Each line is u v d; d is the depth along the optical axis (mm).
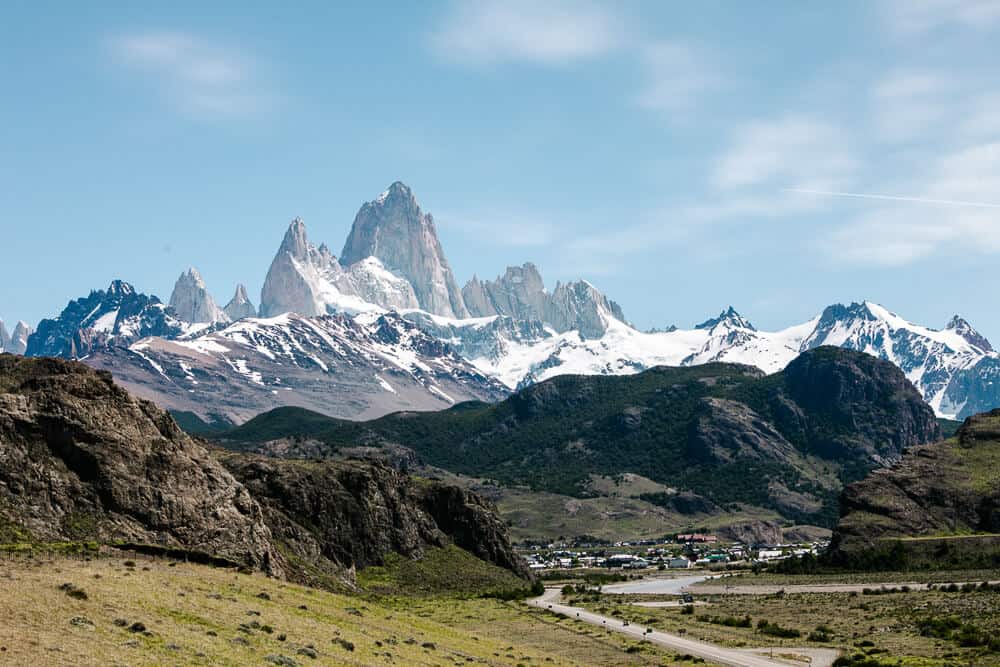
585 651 164250
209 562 149000
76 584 103438
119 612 97438
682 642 179125
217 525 169125
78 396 167375
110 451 163750
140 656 85312
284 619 113750
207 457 180875
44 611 91688
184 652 89312
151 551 147250
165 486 166750
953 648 169000
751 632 194625
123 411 171500
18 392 164625
